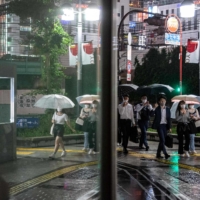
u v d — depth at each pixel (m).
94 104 15.64
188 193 9.42
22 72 40.72
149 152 16.61
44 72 25.41
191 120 15.49
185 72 34.88
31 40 23.36
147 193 9.34
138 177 11.22
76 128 15.87
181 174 11.73
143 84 39.56
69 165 13.00
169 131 14.98
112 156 3.51
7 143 13.63
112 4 3.62
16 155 14.16
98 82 3.92
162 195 9.18
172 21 29.30
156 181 10.70
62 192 9.34
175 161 14.23
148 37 48.84
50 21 22.58
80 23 24.20
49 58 24.31
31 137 18.05
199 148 18.28
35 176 11.16
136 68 40.69
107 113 3.54
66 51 25.28
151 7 69.00
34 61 41.56
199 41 26.72
